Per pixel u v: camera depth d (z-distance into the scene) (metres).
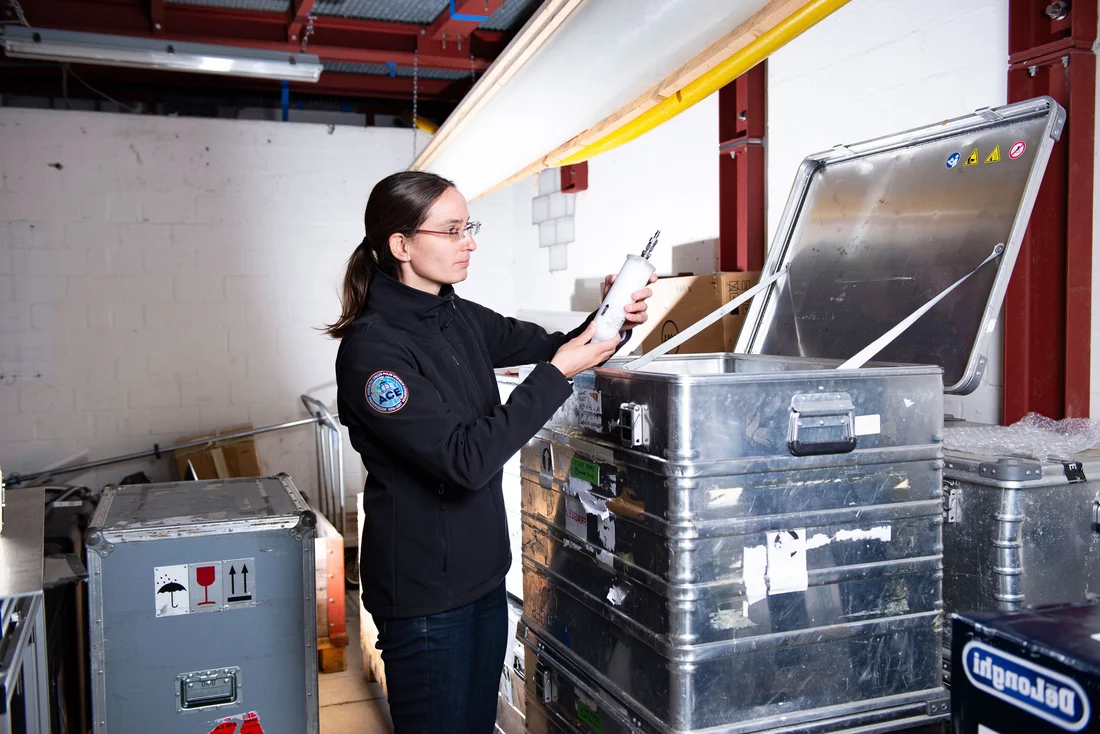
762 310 1.96
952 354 1.49
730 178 2.96
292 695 1.88
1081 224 1.89
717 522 1.17
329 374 4.89
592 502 1.40
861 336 1.71
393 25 4.11
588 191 4.27
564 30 1.77
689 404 1.14
